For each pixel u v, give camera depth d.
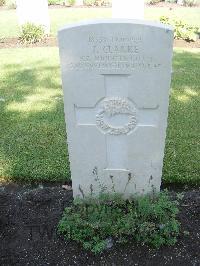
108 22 0.98
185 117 1.88
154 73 1.04
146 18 4.12
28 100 2.12
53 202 1.31
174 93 2.17
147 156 1.20
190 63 2.68
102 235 1.15
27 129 1.79
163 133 1.15
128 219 1.15
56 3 5.01
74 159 1.22
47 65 2.69
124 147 1.19
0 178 1.47
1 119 1.90
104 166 1.23
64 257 1.12
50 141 1.68
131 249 1.13
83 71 1.06
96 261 1.10
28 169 1.49
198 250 1.12
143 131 1.16
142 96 1.09
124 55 1.02
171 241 1.13
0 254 1.12
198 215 1.24
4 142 1.68
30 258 1.11
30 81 2.40
